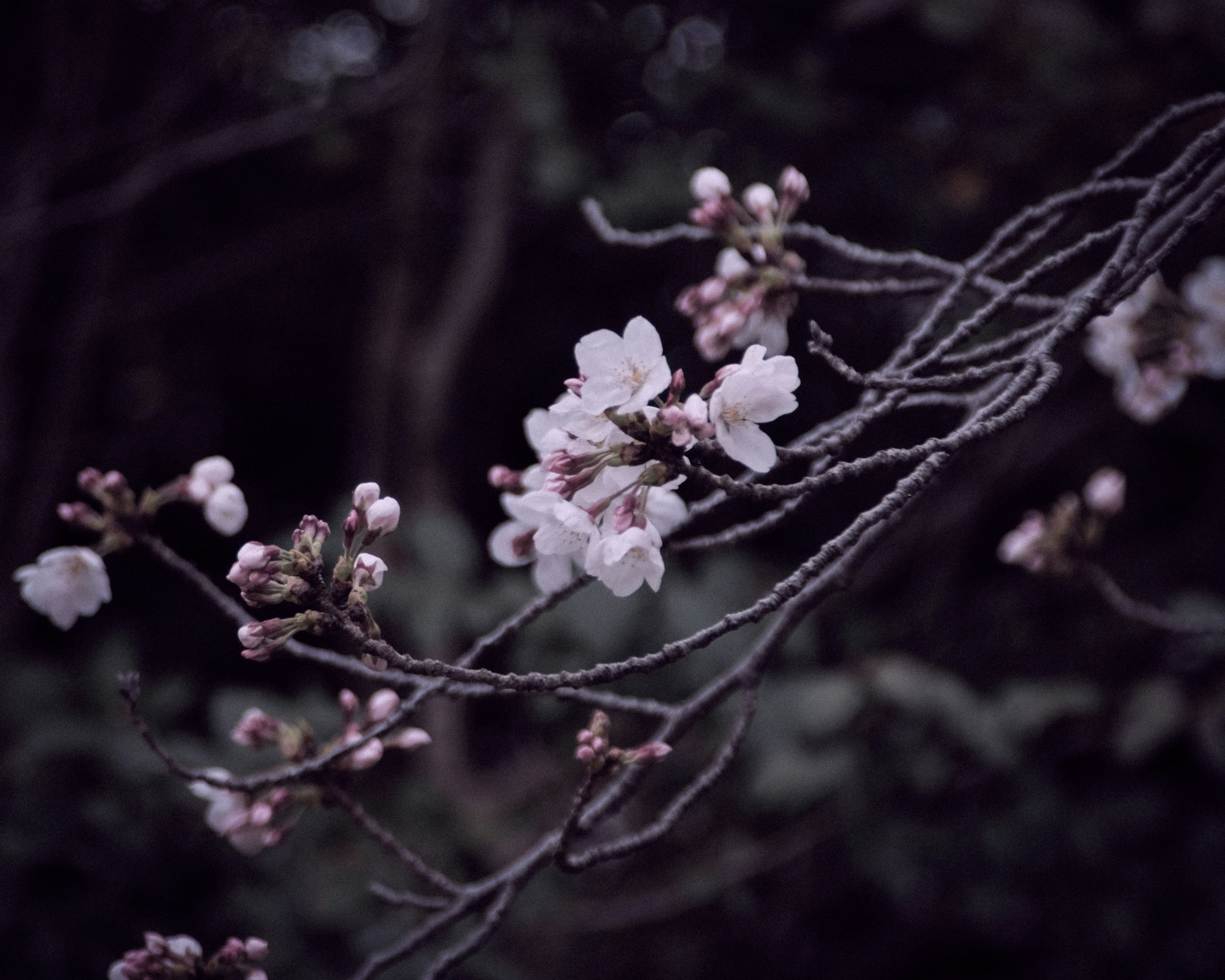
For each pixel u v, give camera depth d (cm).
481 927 158
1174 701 318
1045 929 398
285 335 666
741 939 389
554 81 452
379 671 170
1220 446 426
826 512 478
